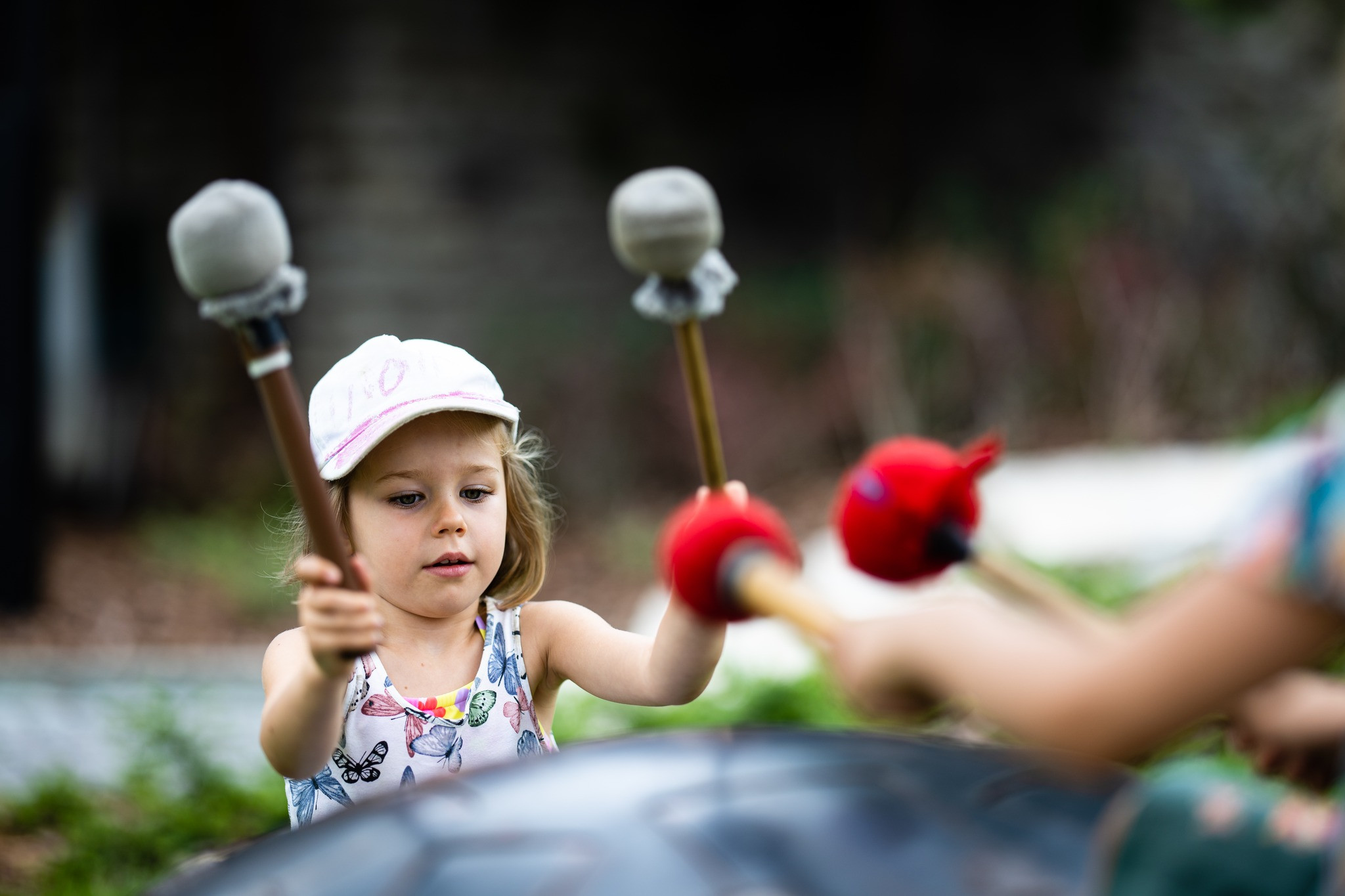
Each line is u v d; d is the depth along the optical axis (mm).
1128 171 11172
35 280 7316
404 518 2402
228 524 9156
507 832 1376
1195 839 1355
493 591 2615
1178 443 9555
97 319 10000
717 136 11078
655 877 1286
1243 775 1497
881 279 10367
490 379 2514
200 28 9984
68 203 9969
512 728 2492
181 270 1661
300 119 9945
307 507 1775
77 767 5082
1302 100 10875
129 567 8398
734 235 11094
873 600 6348
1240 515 1167
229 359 9984
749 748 1519
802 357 10359
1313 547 1112
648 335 10250
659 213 2039
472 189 10219
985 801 1430
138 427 9914
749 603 1377
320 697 2027
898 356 10125
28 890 3867
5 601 7336
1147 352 9852
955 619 1217
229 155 9969
